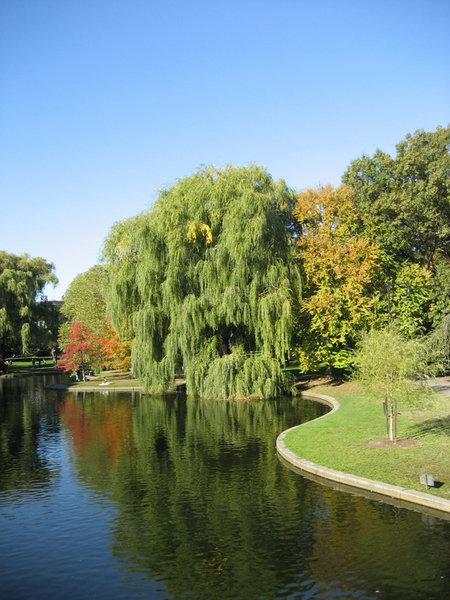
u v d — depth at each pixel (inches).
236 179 1462.8
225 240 1390.3
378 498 599.8
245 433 1022.4
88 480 729.0
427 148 1752.0
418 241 1820.9
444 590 400.8
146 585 429.1
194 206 1428.4
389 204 1683.1
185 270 1435.8
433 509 549.3
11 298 2795.3
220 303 1401.3
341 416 1065.5
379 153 1820.9
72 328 2411.4
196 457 838.5
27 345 2861.7
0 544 516.4
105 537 528.4
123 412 1374.3
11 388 2127.2
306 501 602.2
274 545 490.9
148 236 1435.8
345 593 401.1
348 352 1553.9
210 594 410.0
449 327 1218.0
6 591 423.8
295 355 1601.9
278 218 1491.1
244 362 1449.3
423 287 1669.5
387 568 435.8
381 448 756.6
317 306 1489.9
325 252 1510.8
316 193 1621.6
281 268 1445.6
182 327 1405.0
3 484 716.7
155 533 533.6
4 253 2994.6
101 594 416.2
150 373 1497.3
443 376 1599.4
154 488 682.2
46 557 486.0
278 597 400.5
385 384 772.0
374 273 1573.6
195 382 1457.9
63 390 2012.8
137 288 1534.2
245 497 628.4
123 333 1617.9
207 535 522.9
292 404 1402.6
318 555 464.8
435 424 880.9
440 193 1669.5
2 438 1042.1
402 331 1455.5
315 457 756.6
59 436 1056.2
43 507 620.7
